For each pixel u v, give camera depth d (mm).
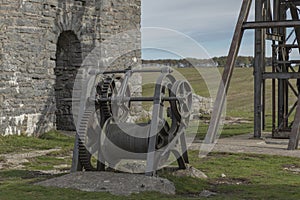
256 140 12594
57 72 14797
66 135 13625
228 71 11766
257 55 13055
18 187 6742
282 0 13867
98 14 15203
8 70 12656
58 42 14773
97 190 6500
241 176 7973
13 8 12812
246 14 12359
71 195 6254
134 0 16109
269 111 23719
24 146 11656
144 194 6344
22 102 12969
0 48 12516
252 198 6336
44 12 13586
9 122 12617
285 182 7480
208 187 7148
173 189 6809
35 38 13336
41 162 9547
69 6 14344
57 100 14789
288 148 10914
